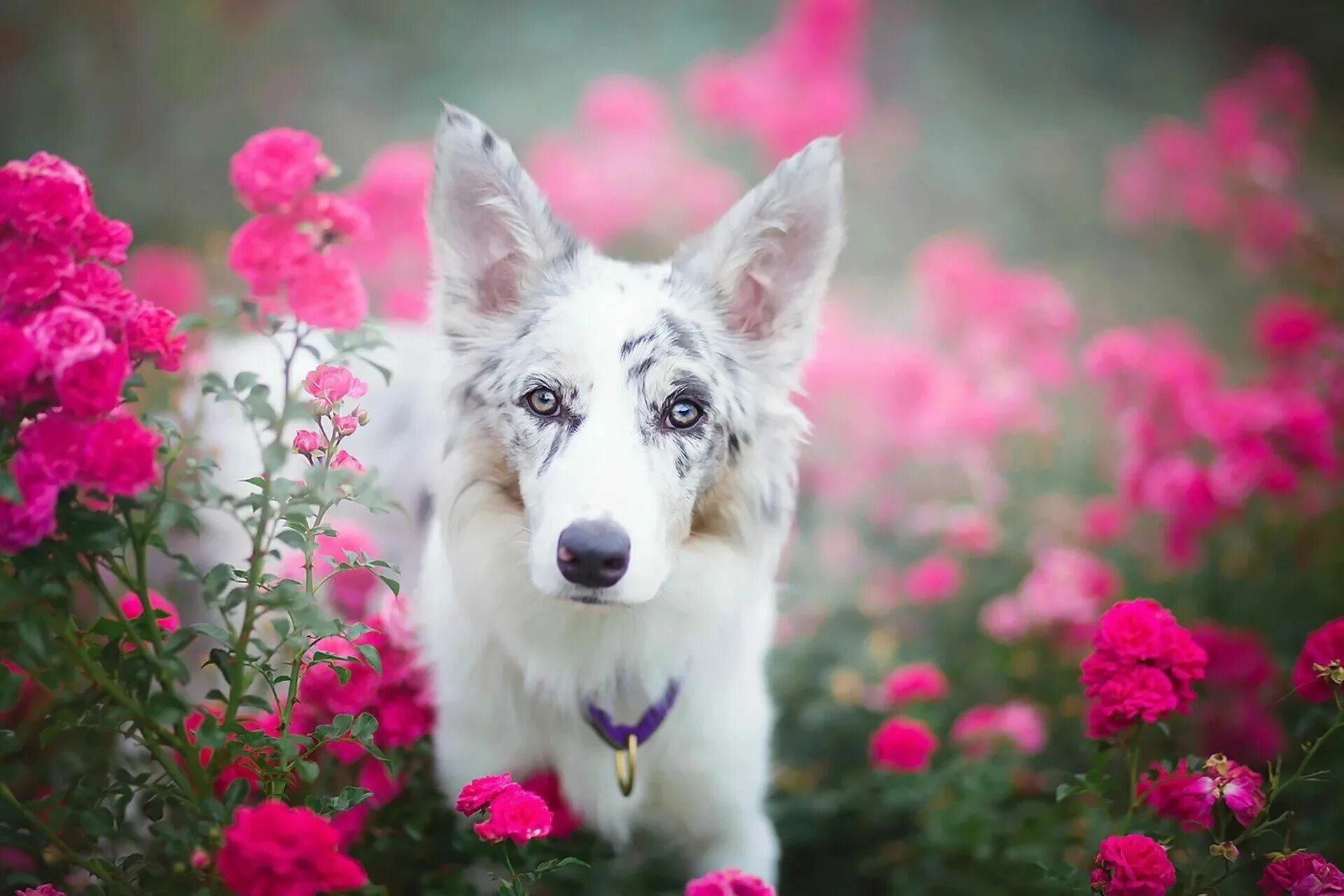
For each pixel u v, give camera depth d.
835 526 5.63
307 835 2.15
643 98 7.04
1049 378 5.68
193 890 2.47
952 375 5.49
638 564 2.70
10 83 8.80
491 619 3.12
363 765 3.04
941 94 11.68
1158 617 2.80
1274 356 5.07
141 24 9.53
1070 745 4.18
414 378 4.10
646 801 3.36
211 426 3.99
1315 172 10.10
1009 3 12.98
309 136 2.84
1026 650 4.55
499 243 3.25
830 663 4.76
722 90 7.45
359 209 2.90
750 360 3.26
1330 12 13.11
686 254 3.29
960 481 5.61
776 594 4.54
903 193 10.35
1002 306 5.68
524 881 2.65
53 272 2.30
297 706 2.97
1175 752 3.94
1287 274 7.66
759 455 3.24
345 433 2.62
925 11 12.52
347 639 2.65
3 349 2.13
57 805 2.56
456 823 3.17
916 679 4.05
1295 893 2.57
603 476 2.76
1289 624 4.42
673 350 2.98
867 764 4.26
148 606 2.38
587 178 6.55
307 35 10.58
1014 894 3.41
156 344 2.43
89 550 2.27
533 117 10.13
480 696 3.19
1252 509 4.80
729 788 3.31
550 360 2.96
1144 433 4.80
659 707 3.21
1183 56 12.66
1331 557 4.62
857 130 9.69
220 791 2.64
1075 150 11.05
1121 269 9.65
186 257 7.38
